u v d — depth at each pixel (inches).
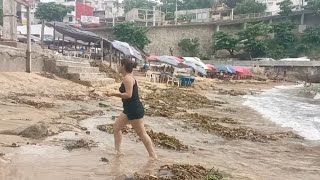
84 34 1395.2
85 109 505.7
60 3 3907.5
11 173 195.8
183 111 639.1
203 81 1808.6
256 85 2086.6
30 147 260.1
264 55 3329.2
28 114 385.4
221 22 3560.5
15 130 296.8
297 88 1962.4
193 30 3531.0
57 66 831.7
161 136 344.8
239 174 246.8
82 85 797.2
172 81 1395.2
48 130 318.7
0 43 754.8
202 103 852.0
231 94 1296.8
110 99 669.3
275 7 4138.8
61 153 252.8
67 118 406.9
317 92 1448.1
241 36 3309.5
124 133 351.6
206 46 3563.0
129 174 216.1
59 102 533.3
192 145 344.5
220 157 302.0
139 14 3870.6
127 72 259.4
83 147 276.5
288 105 892.0
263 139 417.4
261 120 593.6
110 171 218.4
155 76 1429.6
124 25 2970.0
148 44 3208.7
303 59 2962.6
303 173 270.1
